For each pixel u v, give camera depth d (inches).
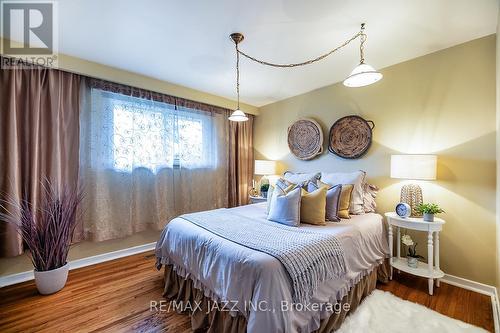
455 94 90.9
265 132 172.4
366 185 109.3
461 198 89.1
